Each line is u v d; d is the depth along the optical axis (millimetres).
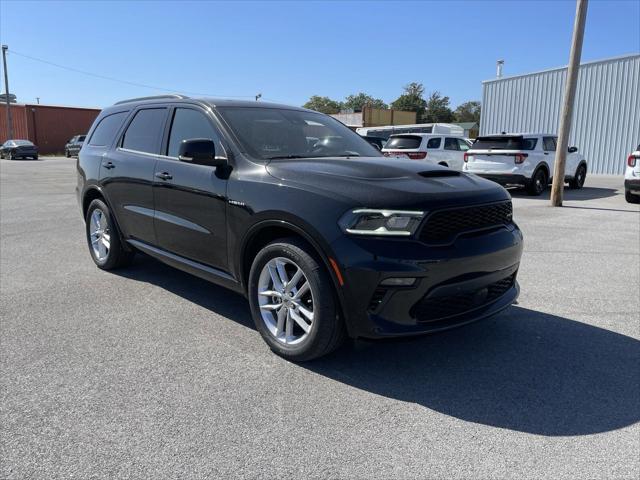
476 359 3674
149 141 4977
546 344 3941
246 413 2936
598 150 24172
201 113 4449
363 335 3189
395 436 2734
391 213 3107
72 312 4535
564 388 3266
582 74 24312
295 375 3400
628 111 22969
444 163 16609
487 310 3521
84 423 2816
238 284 3973
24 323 4266
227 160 3998
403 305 3133
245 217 3705
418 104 103875
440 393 3193
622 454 2590
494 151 13984
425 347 3869
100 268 5957
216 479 2381
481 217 3457
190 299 4914
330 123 5012
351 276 3133
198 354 3699
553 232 8445
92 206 5883
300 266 3402
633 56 22562
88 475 2396
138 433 2727
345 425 2832
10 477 2373
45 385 3229
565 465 2500
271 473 2426
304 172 3559
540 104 26125
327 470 2453
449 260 3162
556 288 5352
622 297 5070
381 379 3363
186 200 4297
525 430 2801
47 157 44219
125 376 3357
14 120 48250
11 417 2867
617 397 3160
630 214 10445
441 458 2551
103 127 5926
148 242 4992
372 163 3840
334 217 3215
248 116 4406
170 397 3100
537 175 13969
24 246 7230
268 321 3734
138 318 4402
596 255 6805
